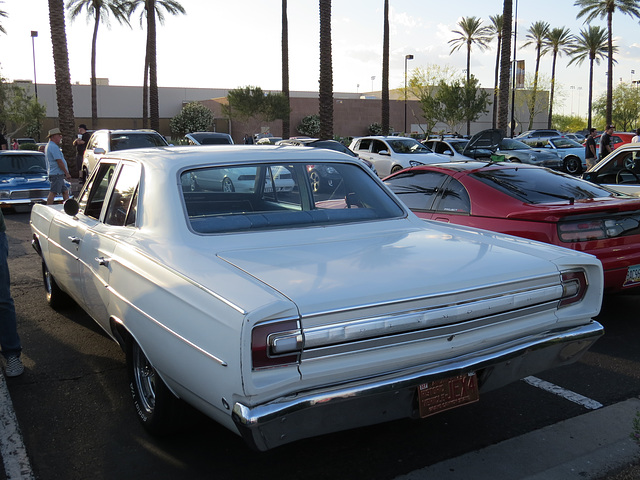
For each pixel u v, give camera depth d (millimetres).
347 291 2461
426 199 5914
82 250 3980
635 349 4691
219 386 2371
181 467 3055
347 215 3643
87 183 4531
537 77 55906
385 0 31281
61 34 19234
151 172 3512
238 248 3102
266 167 3701
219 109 54812
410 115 57000
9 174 13445
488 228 5098
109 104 57312
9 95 38656
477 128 60500
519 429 3416
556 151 21859
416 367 2535
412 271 2732
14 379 4172
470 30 59125
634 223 4961
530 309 2873
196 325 2506
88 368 4359
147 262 2996
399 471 3000
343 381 2406
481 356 2664
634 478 2885
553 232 4664
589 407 3684
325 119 22219
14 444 3270
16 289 6637
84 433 3408
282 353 2279
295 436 2377
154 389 3156
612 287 4871
